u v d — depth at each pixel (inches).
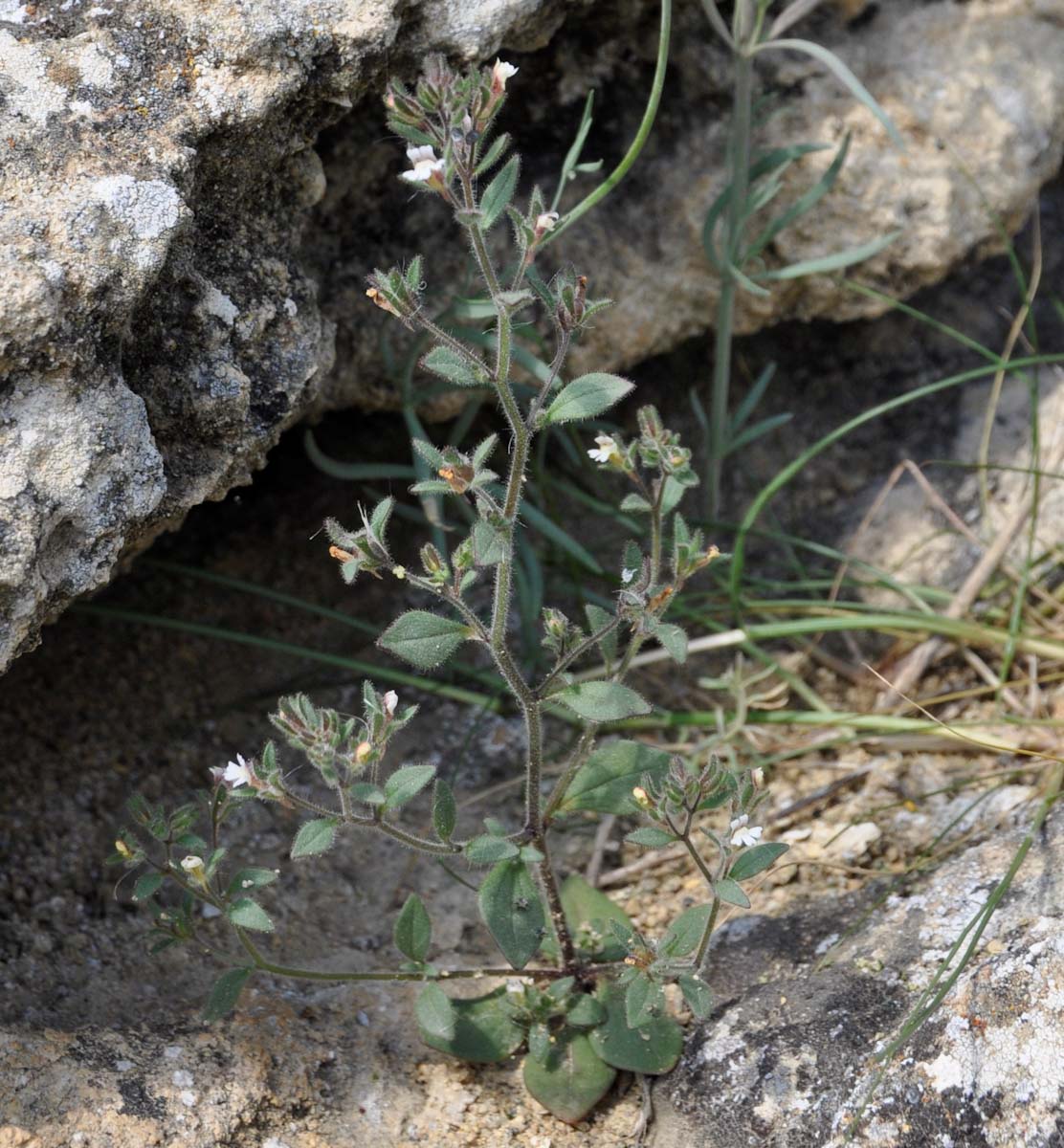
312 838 30.8
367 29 32.1
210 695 35.4
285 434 35.9
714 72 35.4
